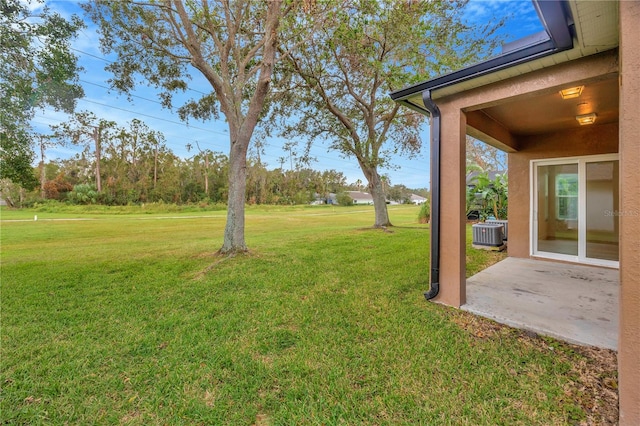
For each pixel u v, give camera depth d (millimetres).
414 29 8180
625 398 1546
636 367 1511
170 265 5758
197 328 2977
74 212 29922
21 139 6078
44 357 2447
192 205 38469
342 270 5164
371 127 11484
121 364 2344
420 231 10906
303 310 3365
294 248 7457
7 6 5258
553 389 1895
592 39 2172
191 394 1966
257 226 15898
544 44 2348
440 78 3086
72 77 6309
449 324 2895
